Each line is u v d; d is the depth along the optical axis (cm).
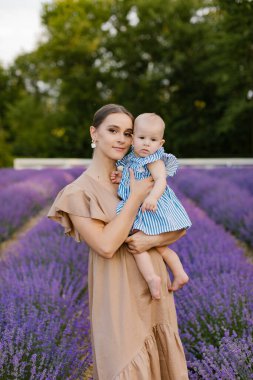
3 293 372
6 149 2259
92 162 240
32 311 339
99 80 3072
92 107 3144
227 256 477
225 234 616
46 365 279
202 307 350
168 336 225
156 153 238
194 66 2802
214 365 270
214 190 997
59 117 3159
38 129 3225
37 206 998
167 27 2919
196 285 387
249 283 381
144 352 216
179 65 2766
